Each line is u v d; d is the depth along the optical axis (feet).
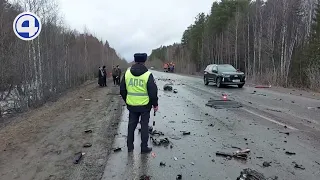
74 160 16.53
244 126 24.58
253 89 62.64
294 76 80.33
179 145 19.33
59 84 67.15
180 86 72.33
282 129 23.25
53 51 62.49
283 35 95.66
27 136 22.94
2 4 40.27
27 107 42.32
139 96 17.80
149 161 16.33
